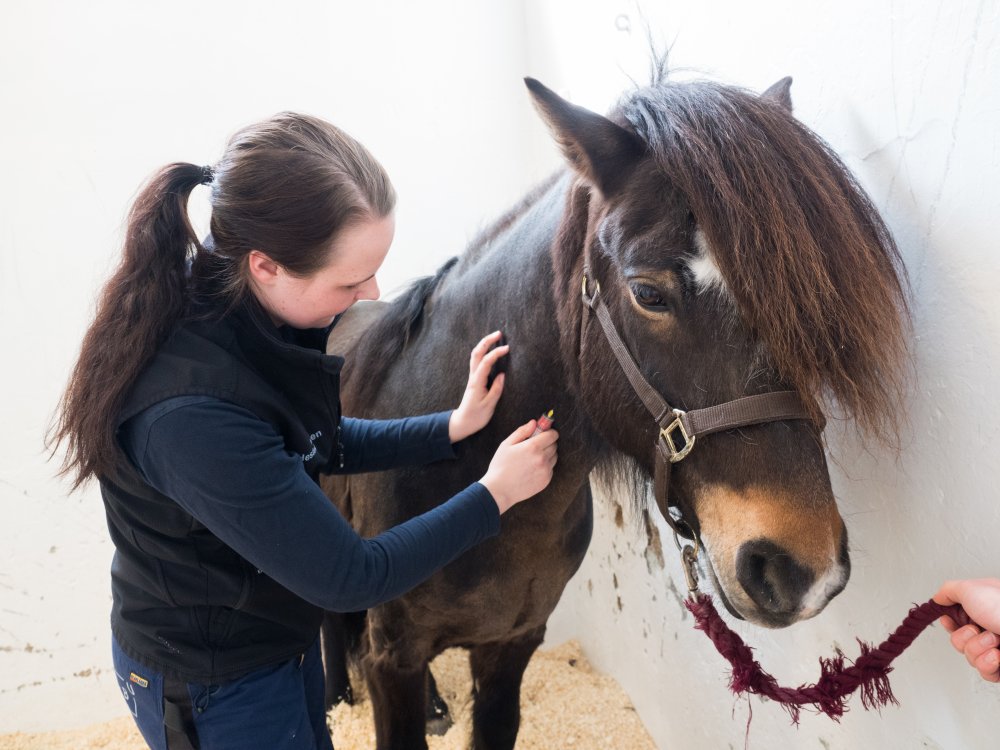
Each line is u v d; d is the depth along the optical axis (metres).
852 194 0.62
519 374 0.90
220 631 0.76
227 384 0.63
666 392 0.68
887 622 0.83
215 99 1.68
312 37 1.71
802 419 0.62
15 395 1.63
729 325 0.61
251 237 0.62
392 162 1.83
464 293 1.00
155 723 0.79
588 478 1.08
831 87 0.81
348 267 0.66
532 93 0.70
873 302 0.58
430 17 1.77
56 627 1.77
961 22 0.63
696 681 1.35
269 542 0.63
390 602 1.06
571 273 0.80
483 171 1.90
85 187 1.61
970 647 0.62
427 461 0.93
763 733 1.16
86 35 1.56
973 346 0.66
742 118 0.61
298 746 0.83
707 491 0.67
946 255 0.68
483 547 0.98
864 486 0.83
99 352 0.64
